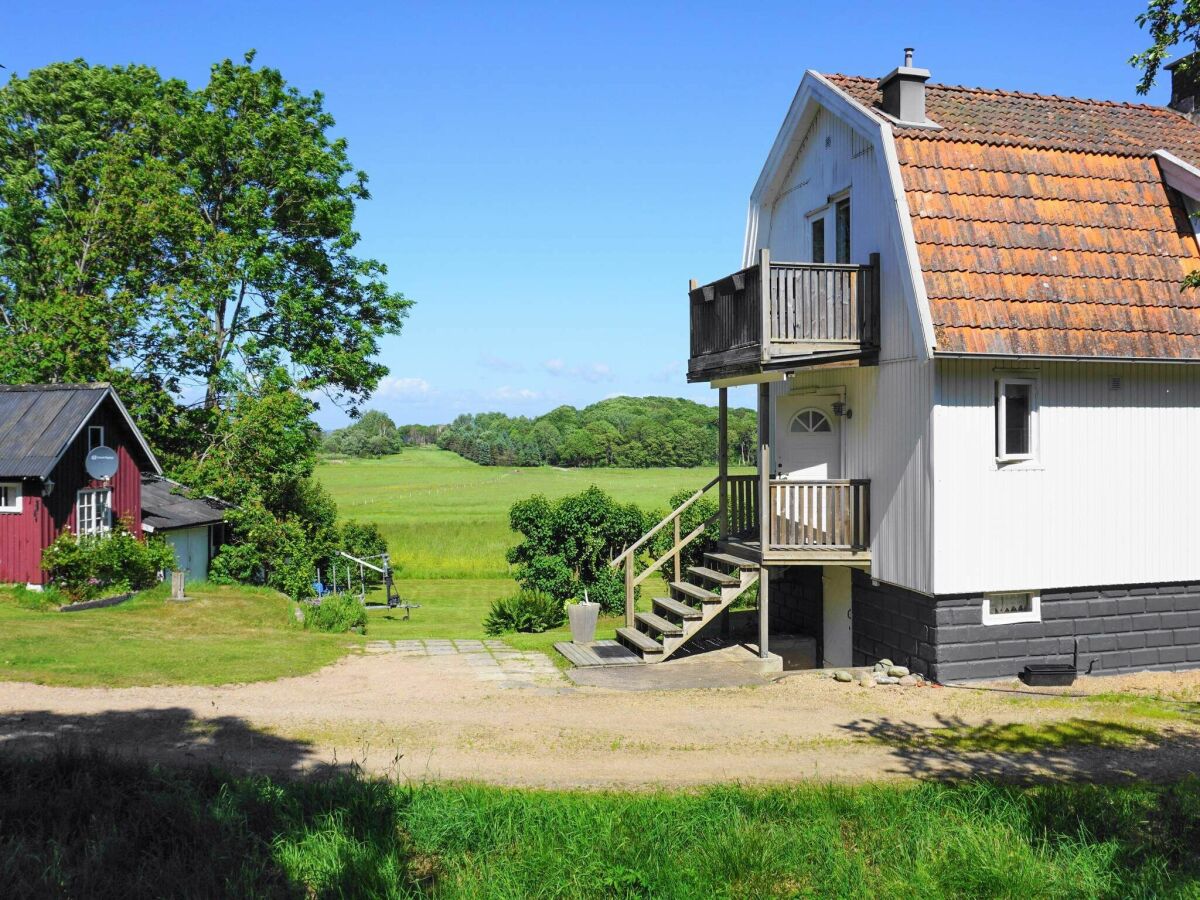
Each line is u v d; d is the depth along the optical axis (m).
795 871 7.08
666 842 7.38
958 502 13.02
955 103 15.40
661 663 14.41
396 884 6.61
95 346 28.28
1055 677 13.09
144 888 6.20
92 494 22.72
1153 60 9.29
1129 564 13.89
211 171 30.77
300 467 30.28
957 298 12.79
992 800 8.18
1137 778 9.20
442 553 37.22
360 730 10.53
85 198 31.75
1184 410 14.21
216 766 8.58
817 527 14.84
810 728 10.95
